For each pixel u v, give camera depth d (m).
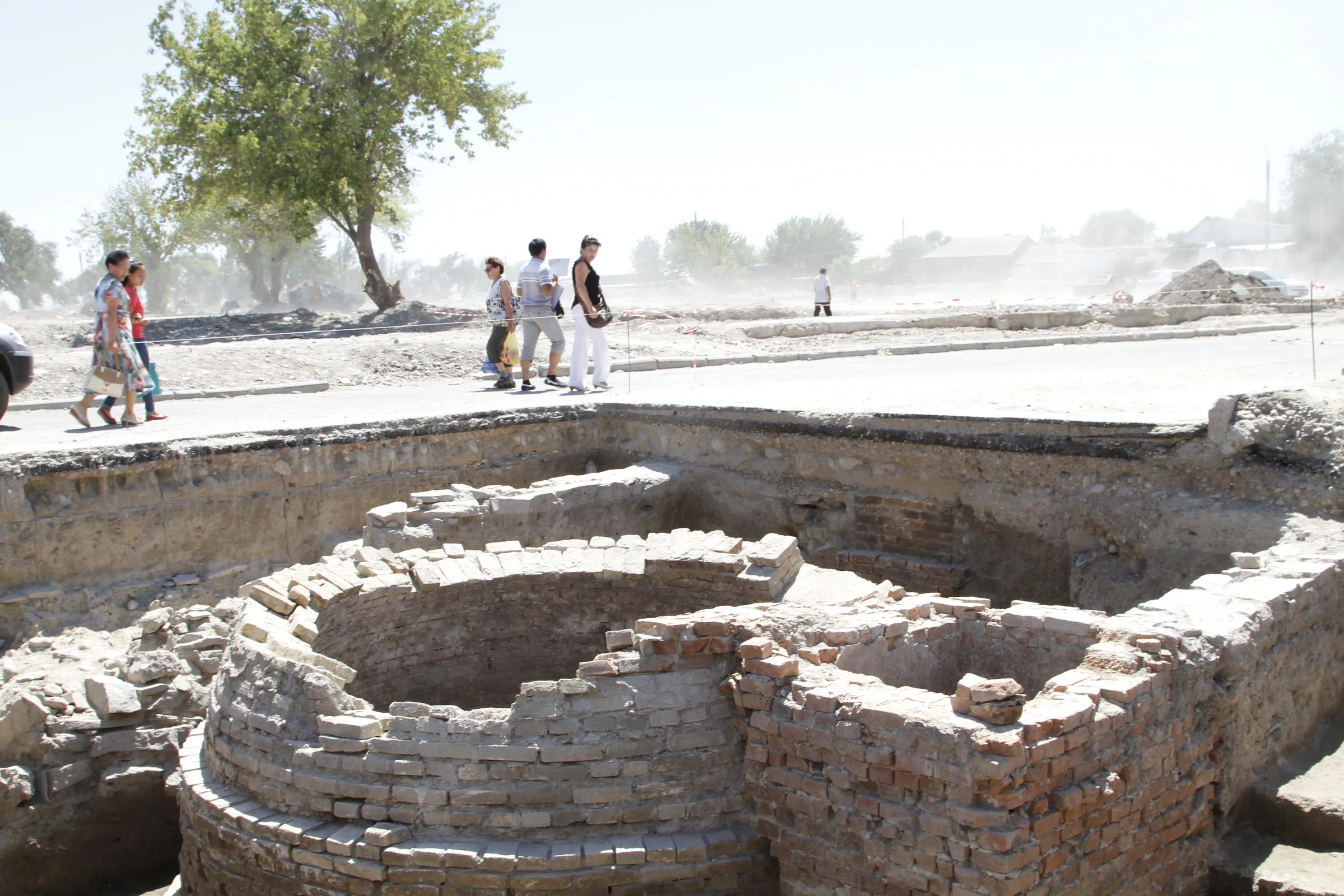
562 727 4.90
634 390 12.72
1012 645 5.63
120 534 8.38
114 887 6.81
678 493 9.95
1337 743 5.96
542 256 13.09
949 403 9.32
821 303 28.77
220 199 29.97
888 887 4.43
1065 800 4.29
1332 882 4.82
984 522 8.25
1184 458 7.23
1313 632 5.97
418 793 4.91
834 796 4.58
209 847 5.41
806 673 4.84
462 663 7.04
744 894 4.87
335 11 29.38
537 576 6.82
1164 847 4.88
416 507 8.69
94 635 7.96
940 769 4.23
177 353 16.61
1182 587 7.05
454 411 10.30
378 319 29.14
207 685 7.19
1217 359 14.60
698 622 5.07
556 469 10.77
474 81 31.45
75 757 6.79
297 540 9.26
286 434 9.16
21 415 12.02
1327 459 6.74
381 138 29.62
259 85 28.28
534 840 4.86
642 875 4.76
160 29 28.97
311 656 5.49
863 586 6.28
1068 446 7.72
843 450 9.04
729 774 5.00
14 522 7.88
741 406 9.70
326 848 4.94
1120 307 25.91
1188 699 4.99
